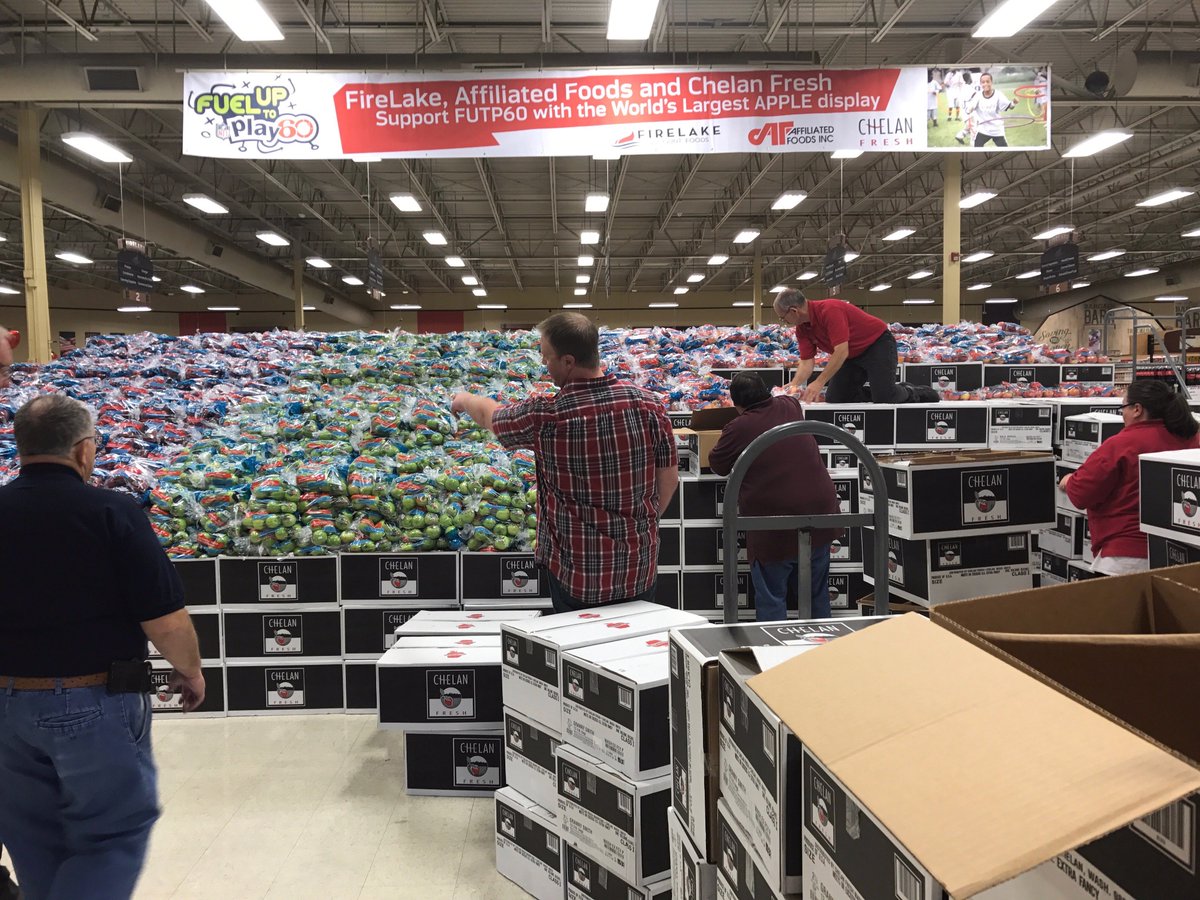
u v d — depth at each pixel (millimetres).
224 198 16203
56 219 17781
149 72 8484
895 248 23438
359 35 9852
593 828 2000
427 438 4406
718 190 17172
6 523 1764
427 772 2830
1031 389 5938
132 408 4918
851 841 915
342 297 28125
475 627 3172
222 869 2389
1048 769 742
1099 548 3191
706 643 1446
